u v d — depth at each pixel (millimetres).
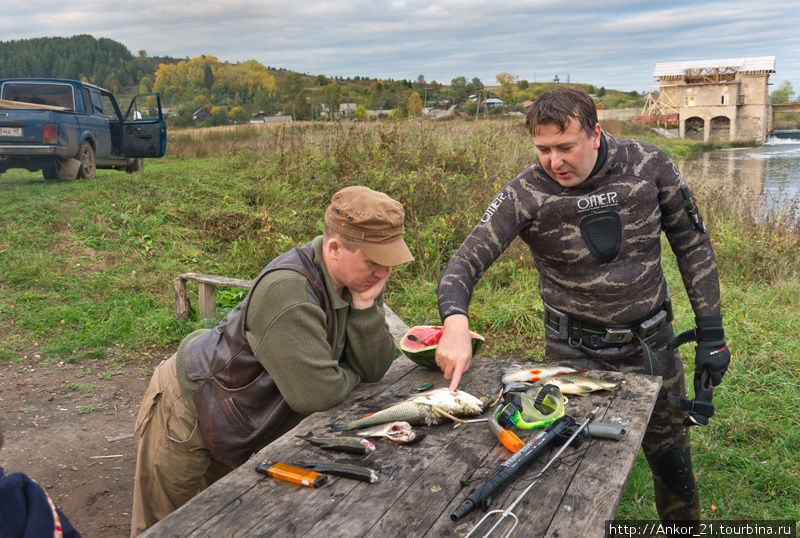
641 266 2385
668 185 2355
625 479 1598
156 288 7055
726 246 7586
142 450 2271
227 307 6285
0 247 7543
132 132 12203
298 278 1961
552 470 1643
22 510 1075
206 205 9656
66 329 5914
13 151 9867
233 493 1577
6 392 4719
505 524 1424
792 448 3746
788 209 8414
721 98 58469
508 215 2361
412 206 8695
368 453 1770
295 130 14141
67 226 8469
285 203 9773
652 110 61844
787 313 5711
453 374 2051
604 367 2521
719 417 4031
